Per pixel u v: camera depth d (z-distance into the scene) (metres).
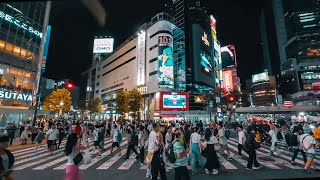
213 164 7.68
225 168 8.71
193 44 89.81
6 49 28.22
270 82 125.19
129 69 79.94
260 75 130.50
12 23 29.27
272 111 44.56
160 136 6.75
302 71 103.62
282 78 120.50
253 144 8.70
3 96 27.19
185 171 5.32
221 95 53.47
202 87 89.19
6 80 27.88
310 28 124.94
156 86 63.19
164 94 59.75
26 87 31.02
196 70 86.94
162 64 63.88
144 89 68.06
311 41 113.69
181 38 77.94
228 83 125.50
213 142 7.87
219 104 52.50
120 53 89.12
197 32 91.25
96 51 101.69
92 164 9.63
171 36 67.19
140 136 9.93
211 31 106.00
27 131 17.83
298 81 103.12
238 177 7.27
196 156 8.22
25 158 11.26
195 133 8.34
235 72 125.44
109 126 23.98
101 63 110.94
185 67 83.25
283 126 17.94
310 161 7.86
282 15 145.88
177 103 60.41
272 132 11.86
